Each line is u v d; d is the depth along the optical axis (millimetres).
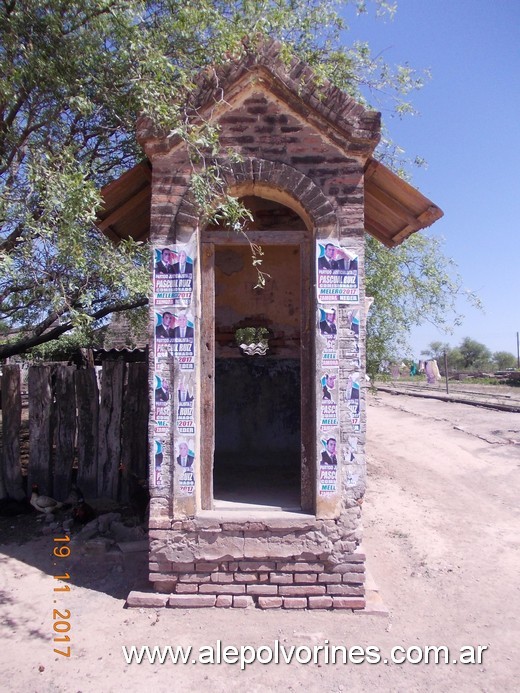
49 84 5875
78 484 8047
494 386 35625
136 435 8070
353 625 4867
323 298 5125
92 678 4078
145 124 5082
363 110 5102
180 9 5762
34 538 6789
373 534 7461
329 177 5180
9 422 8008
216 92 5109
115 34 5863
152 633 4641
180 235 5145
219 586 5078
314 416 5207
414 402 26672
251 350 11203
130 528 6527
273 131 5184
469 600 5539
